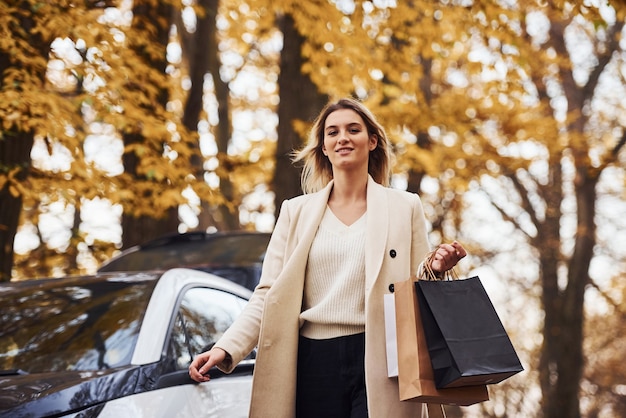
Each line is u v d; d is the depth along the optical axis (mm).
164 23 9445
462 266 20234
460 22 9633
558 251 20016
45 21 6809
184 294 4320
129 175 8258
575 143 13305
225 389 4082
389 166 3652
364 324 3250
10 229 7539
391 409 3145
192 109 12609
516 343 26531
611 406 29438
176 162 8227
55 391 3324
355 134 3465
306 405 3283
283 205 3553
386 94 11359
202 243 7566
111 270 7512
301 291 3336
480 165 13258
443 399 2934
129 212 8484
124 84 7523
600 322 27250
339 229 3379
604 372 28344
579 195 18562
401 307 3029
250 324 3424
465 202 18797
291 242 3436
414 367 2941
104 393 3426
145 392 3570
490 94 11945
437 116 11594
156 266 7371
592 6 7516
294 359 3293
